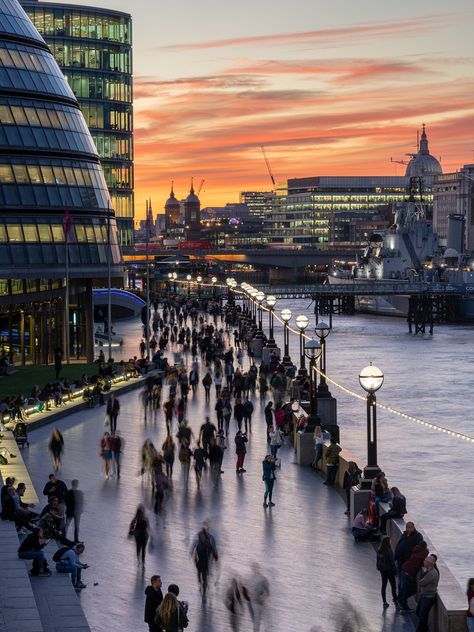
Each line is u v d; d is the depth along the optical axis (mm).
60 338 113125
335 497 49219
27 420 67750
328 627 31984
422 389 117250
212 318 186875
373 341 193625
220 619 32531
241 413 65062
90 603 33562
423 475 67188
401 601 33531
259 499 48656
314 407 57875
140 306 197875
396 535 39125
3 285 103812
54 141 111375
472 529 53125
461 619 29344
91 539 41188
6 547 35719
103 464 55156
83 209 112438
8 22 111875
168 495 48594
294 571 37781
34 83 111438
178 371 88875
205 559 34188
